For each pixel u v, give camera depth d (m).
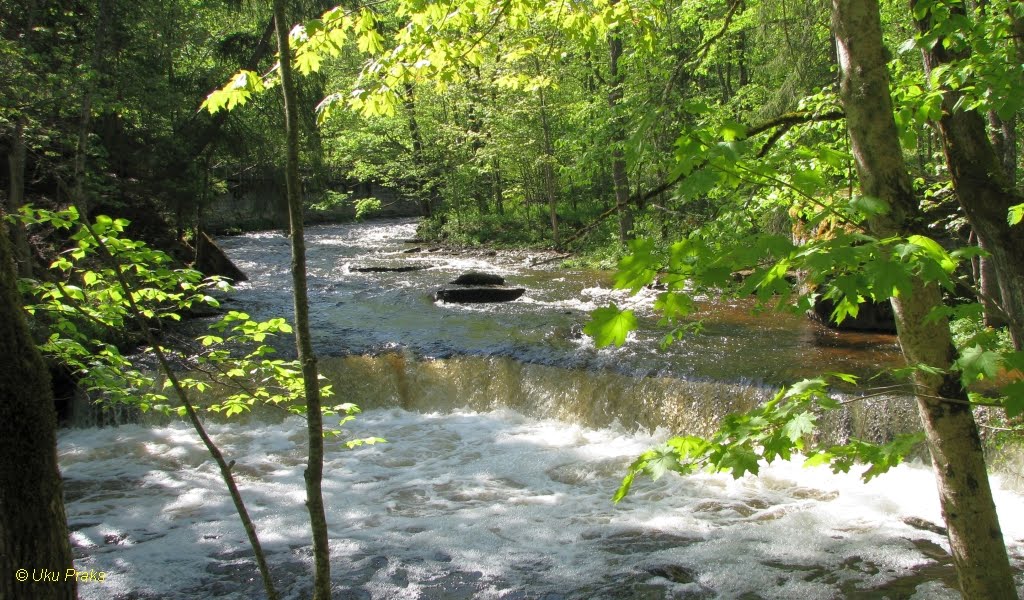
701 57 3.80
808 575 5.60
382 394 10.31
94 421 9.50
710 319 11.68
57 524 2.36
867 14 2.39
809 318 11.44
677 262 1.99
